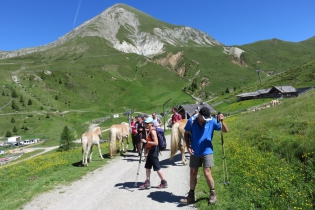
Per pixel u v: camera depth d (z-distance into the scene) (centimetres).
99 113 13650
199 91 17900
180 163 1277
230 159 1162
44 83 16938
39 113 12688
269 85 10750
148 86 19662
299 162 898
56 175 1187
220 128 709
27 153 7475
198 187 849
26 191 970
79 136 9656
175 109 1555
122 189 915
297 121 1432
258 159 1014
